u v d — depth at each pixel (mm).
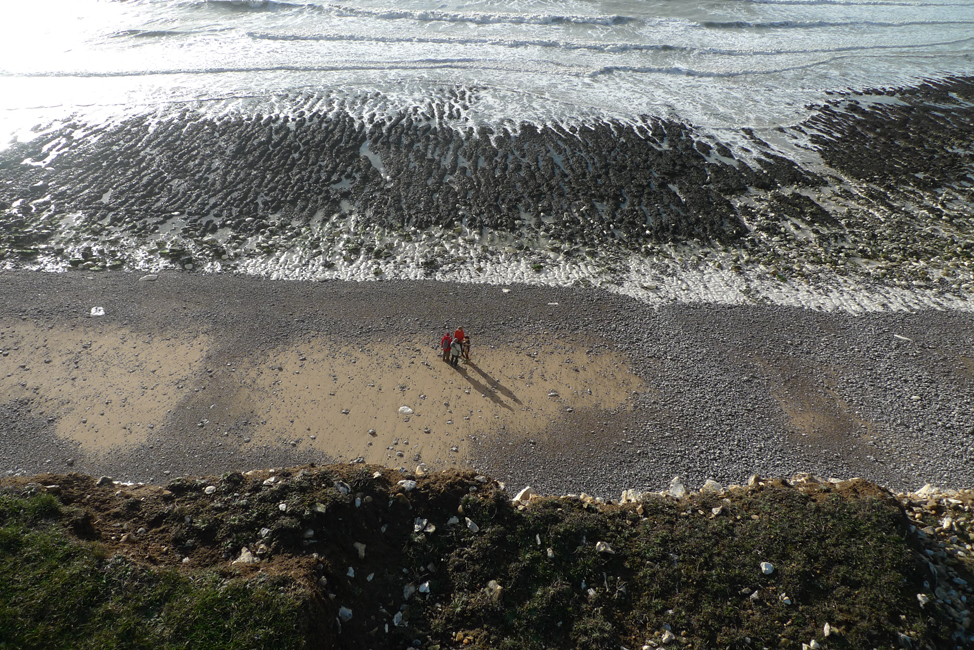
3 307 24656
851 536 13648
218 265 28391
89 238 29766
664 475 18500
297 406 20438
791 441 19906
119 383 21172
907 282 28266
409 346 23516
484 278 28109
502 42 53031
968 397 21766
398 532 13797
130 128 39125
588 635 11883
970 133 41969
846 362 23406
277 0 58875
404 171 35875
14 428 19141
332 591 11992
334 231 31031
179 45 51375
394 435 19484
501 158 37219
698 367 22969
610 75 48844
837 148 40156
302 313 25203
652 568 13164
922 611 12125
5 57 47906
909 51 56219
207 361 22344
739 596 12633
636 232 31562
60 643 10203
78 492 14062
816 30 59906
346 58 49844
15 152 36094
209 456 18484
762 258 29938
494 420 20219
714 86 48062
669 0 64125
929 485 17672
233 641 10484
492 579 13016
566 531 13852
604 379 22250
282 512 13383
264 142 38031
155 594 11180
